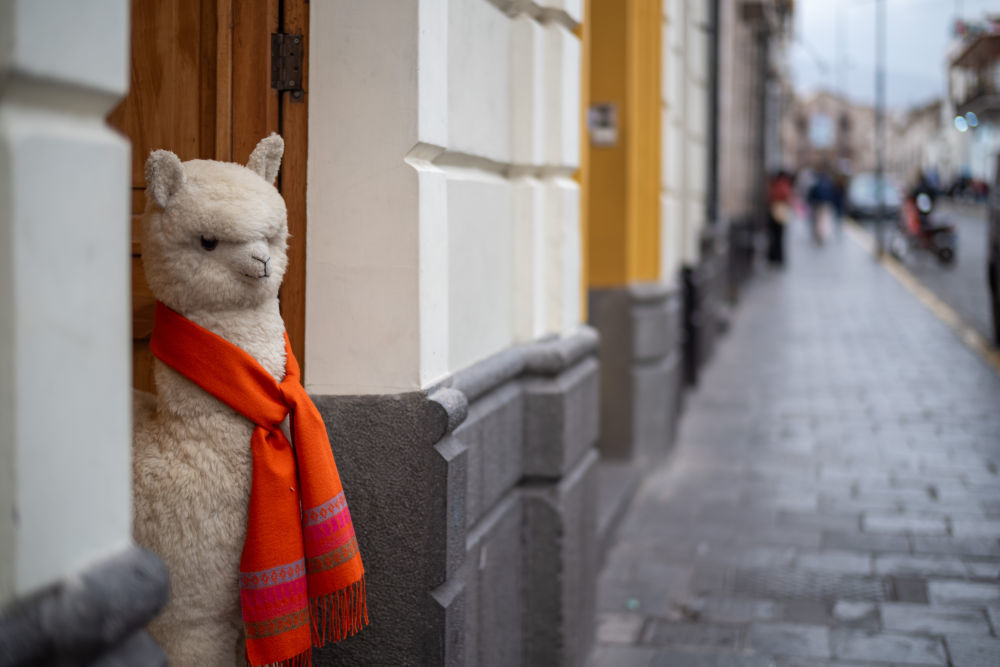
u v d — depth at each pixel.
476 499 3.23
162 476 2.22
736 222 17.27
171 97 2.84
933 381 10.54
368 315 2.84
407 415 2.80
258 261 2.22
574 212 4.21
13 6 1.38
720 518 6.29
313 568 2.37
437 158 3.06
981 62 13.16
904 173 48.44
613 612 4.89
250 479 2.28
